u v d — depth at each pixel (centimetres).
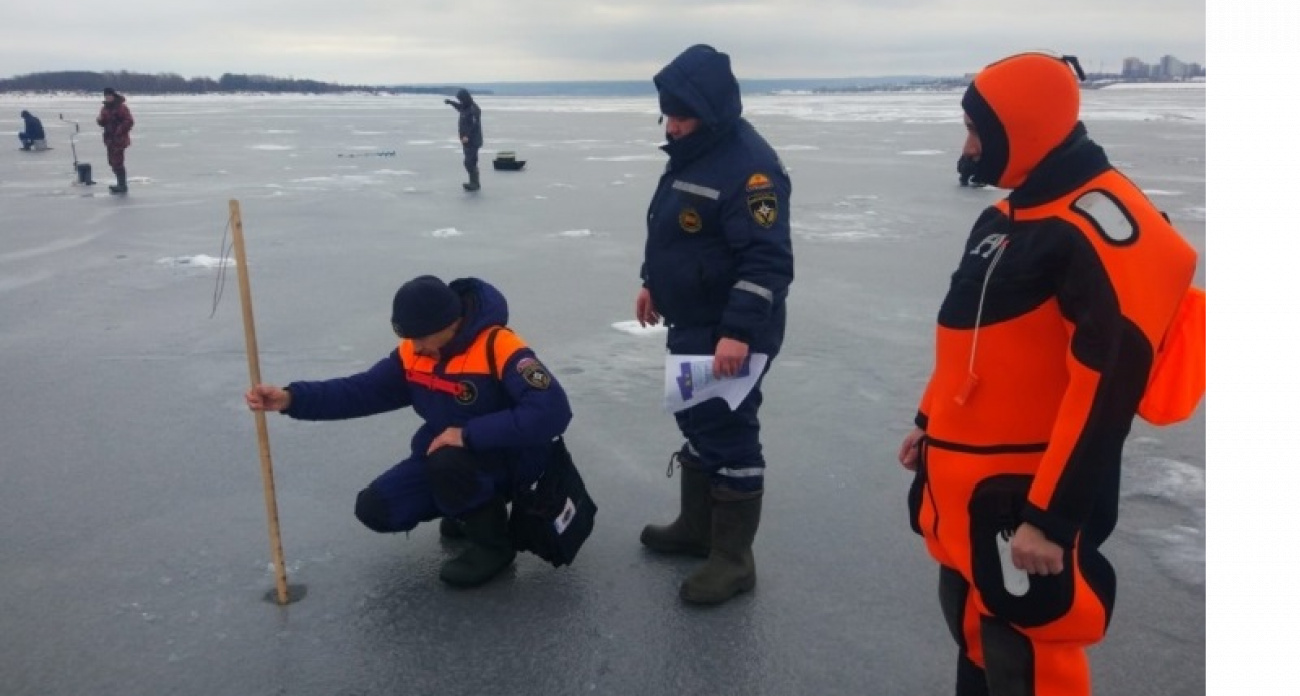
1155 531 402
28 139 2784
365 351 684
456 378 361
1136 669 309
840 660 318
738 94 324
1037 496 208
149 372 634
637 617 344
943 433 234
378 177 2008
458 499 354
